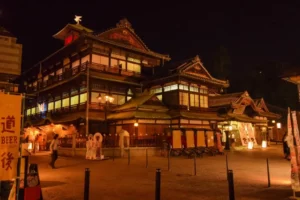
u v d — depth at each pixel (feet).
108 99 111.34
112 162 73.41
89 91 114.83
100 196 33.63
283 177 48.01
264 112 161.68
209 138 107.14
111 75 120.78
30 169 29.19
